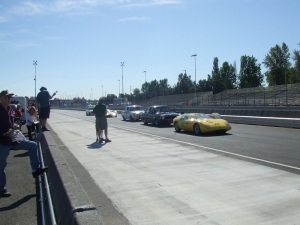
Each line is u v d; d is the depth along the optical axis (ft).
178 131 66.08
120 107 228.43
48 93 47.03
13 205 20.39
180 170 28.45
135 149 40.96
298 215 17.46
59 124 94.84
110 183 24.59
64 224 14.01
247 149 39.99
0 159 22.33
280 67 301.63
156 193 21.88
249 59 315.58
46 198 19.39
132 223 16.85
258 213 17.84
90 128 76.89
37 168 23.97
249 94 219.20
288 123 69.10
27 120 55.21
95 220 12.20
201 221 16.92
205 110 124.06
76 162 32.83
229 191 21.93
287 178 25.08
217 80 331.36
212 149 40.19
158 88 465.88
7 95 22.56
